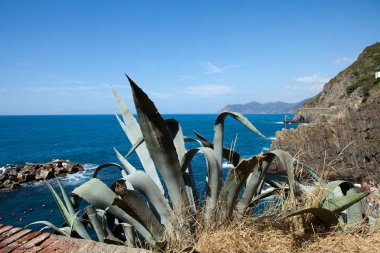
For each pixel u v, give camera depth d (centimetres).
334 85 9362
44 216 1692
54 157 4647
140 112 288
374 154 2470
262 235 292
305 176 363
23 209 1828
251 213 325
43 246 266
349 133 2678
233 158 379
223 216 305
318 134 2817
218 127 339
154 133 291
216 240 273
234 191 305
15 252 254
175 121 373
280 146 2989
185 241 287
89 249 261
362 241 277
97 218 334
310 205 308
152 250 285
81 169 3247
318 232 300
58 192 2264
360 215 310
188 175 366
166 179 308
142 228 312
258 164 298
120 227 382
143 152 390
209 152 314
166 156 299
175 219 297
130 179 300
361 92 5581
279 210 330
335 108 5766
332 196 326
